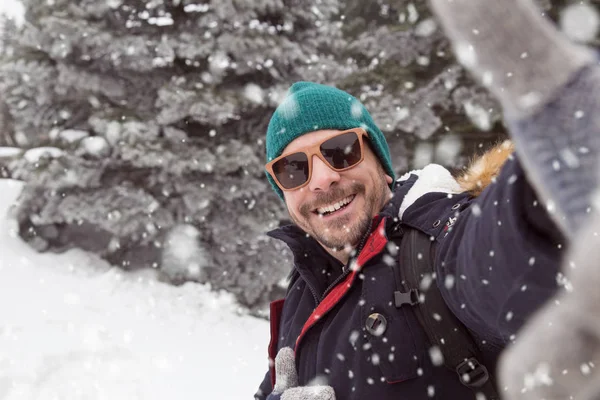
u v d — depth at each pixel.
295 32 7.68
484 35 0.45
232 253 7.04
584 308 0.30
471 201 1.32
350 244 1.63
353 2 11.01
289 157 1.71
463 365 1.12
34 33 7.00
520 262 0.67
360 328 1.31
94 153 6.88
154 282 6.93
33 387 4.24
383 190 1.75
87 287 6.57
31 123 7.60
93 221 6.84
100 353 4.87
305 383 1.47
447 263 1.00
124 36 7.07
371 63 9.74
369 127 1.81
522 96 0.45
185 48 6.89
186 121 7.19
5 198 8.29
